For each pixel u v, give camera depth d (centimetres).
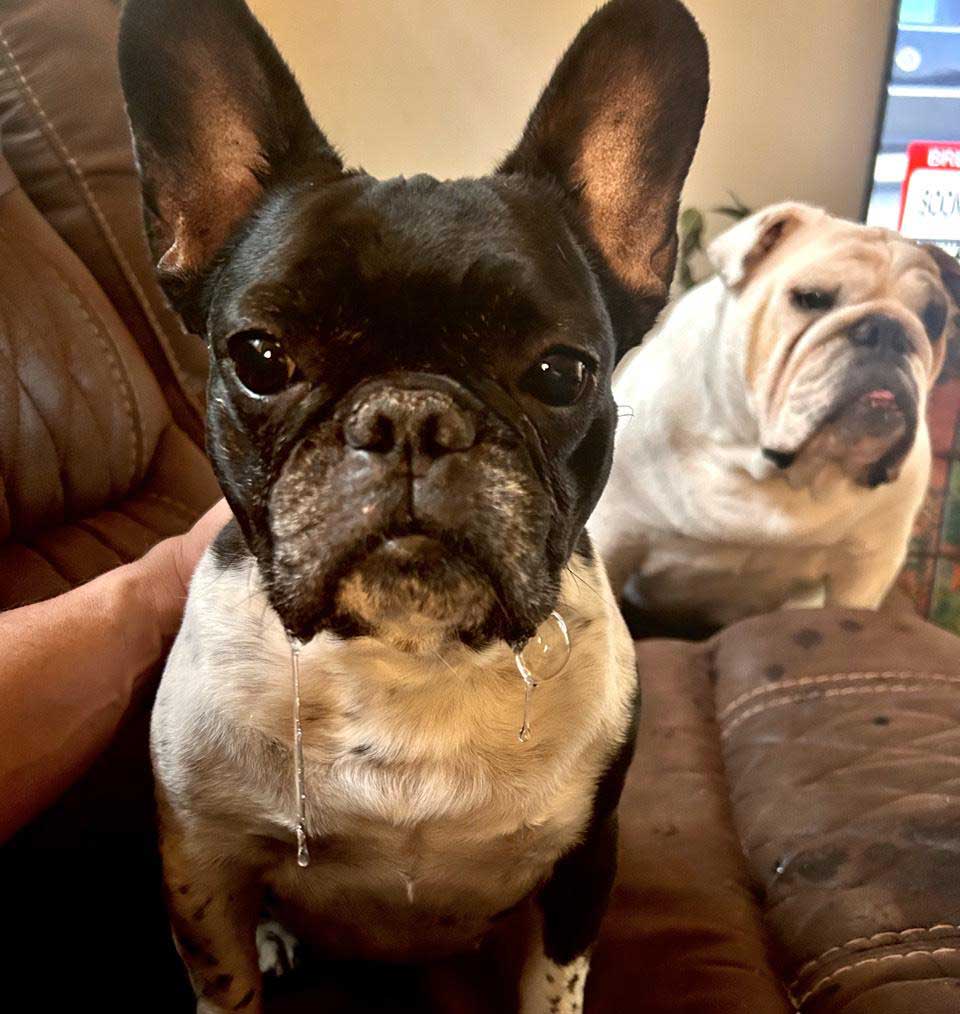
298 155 40
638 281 43
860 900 42
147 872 48
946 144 97
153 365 68
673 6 40
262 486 34
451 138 105
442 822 37
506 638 33
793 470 72
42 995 40
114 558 56
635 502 79
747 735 57
